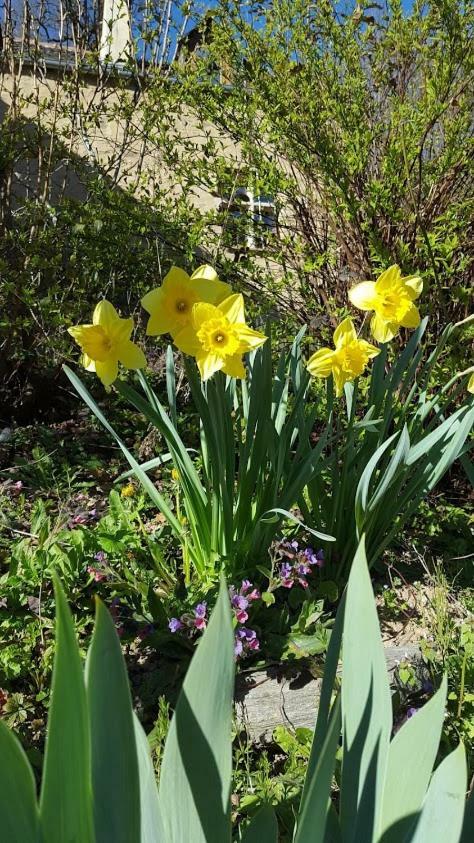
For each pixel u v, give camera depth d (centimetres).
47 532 251
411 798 102
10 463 365
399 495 256
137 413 414
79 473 354
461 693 197
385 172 347
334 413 339
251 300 402
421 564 286
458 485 370
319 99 366
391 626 246
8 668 199
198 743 88
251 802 168
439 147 392
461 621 252
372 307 192
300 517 277
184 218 409
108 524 269
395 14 359
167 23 459
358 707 107
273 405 248
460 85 371
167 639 208
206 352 156
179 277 157
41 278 466
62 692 73
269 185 378
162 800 99
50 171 477
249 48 372
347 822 105
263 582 240
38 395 447
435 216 360
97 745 83
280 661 214
